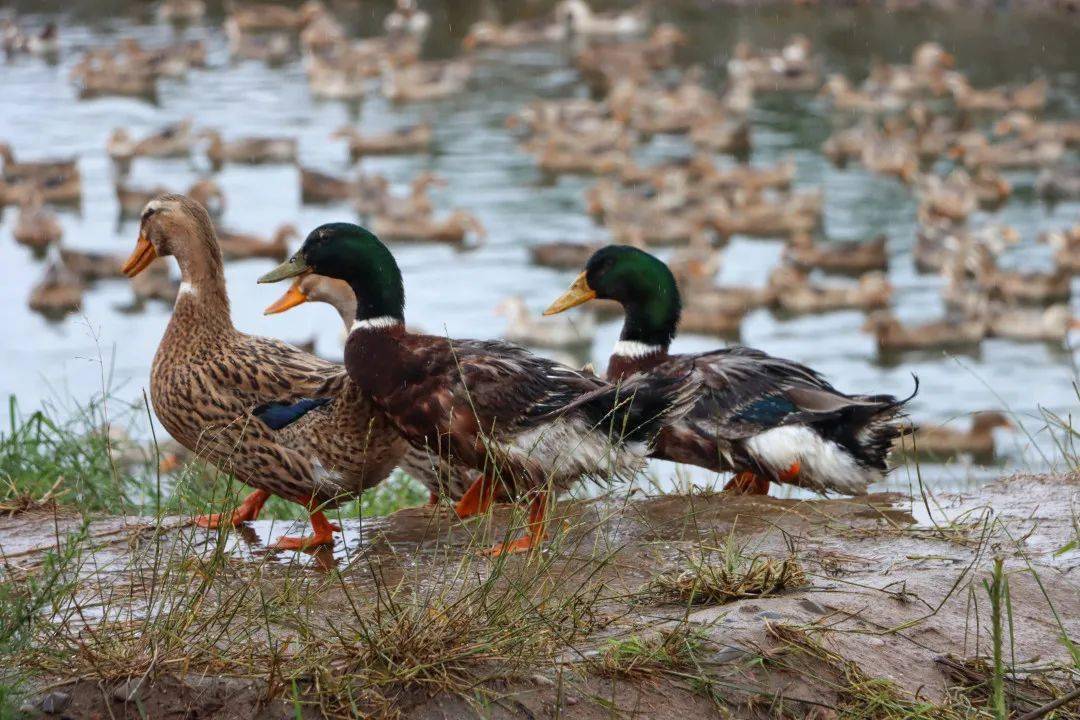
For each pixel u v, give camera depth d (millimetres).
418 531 10055
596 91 52312
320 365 9969
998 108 48438
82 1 66312
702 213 38938
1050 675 7551
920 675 7477
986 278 32438
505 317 29422
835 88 50531
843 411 11164
